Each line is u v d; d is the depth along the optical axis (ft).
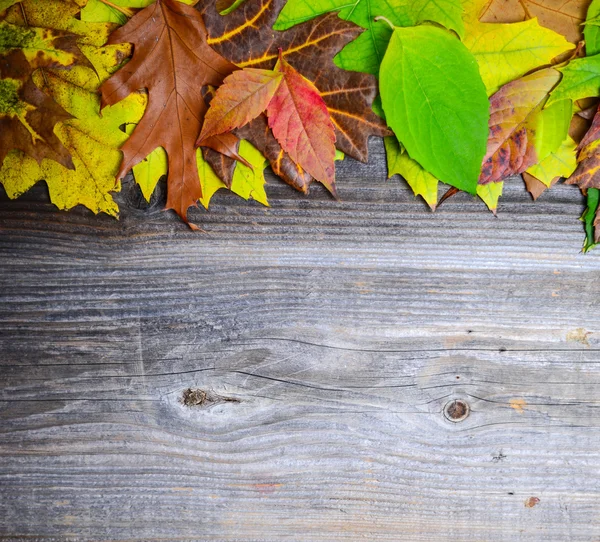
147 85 2.17
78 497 2.39
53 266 2.34
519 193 2.34
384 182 2.34
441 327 2.38
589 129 2.21
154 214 2.34
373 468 2.41
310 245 2.35
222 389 2.39
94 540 2.40
